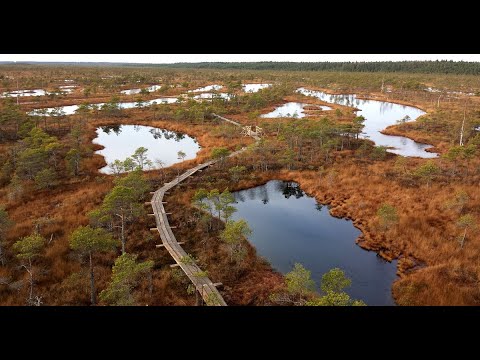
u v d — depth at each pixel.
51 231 33.69
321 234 37.50
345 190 45.91
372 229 36.69
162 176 50.16
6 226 30.78
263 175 51.75
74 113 91.38
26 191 42.88
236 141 67.75
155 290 26.59
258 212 42.84
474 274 28.14
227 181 49.50
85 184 46.38
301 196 47.44
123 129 83.44
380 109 110.81
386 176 48.81
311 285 26.31
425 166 44.44
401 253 32.78
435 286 26.95
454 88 140.00
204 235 35.00
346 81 157.62
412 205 39.47
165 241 33.47
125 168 49.06
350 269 31.23
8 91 117.69
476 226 33.53
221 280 28.36
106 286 26.58
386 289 28.44
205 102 98.94
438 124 79.44
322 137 63.50
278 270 30.98
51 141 54.59
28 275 27.33
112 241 26.30
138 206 35.75
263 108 104.06
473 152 55.56
